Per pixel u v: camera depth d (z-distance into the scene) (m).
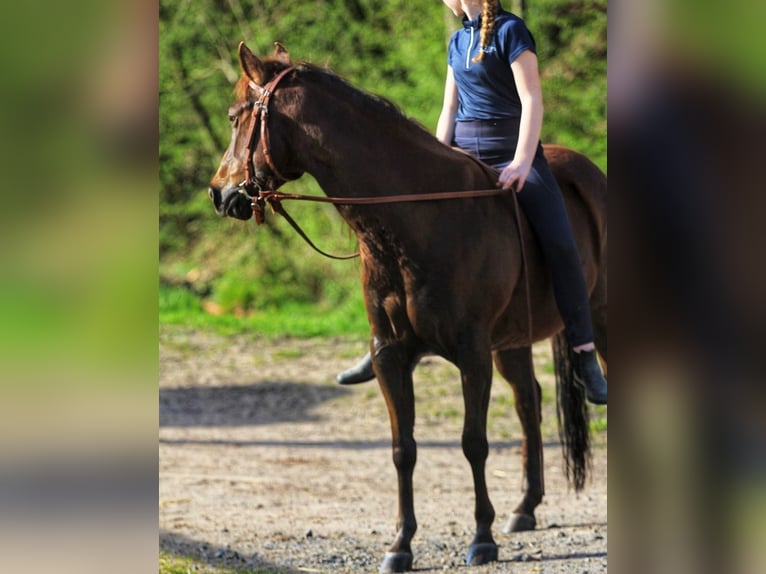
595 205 7.52
